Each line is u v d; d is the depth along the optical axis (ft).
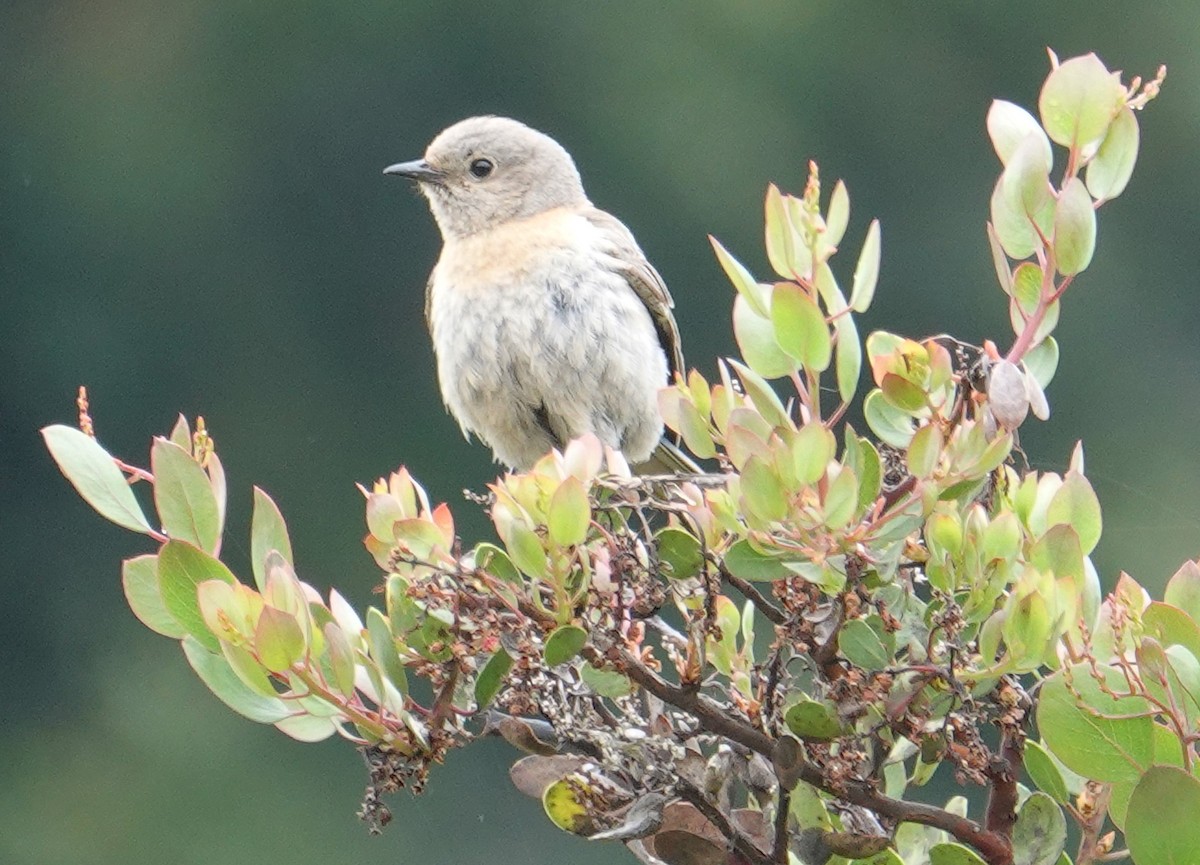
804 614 15.48
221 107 73.31
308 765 59.26
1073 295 68.08
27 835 59.93
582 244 28.14
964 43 72.74
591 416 27.81
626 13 73.61
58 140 72.95
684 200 71.77
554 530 14.88
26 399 69.72
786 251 15.78
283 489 68.39
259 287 71.82
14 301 71.41
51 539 66.28
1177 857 13.92
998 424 15.48
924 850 17.21
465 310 27.94
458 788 49.93
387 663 15.33
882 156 72.08
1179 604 15.42
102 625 64.64
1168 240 70.18
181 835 59.06
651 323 28.81
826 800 16.60
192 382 70.33
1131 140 15.80
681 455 29.09
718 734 15.48
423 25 73.41
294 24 73.97
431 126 73.26
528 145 29.81
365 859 55.42
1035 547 15.25
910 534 15.60
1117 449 65.98
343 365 70.85
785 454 14.73
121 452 69.51
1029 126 16.17
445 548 15.61
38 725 62.90
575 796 15.53
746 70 72.54
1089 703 14.67
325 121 73.51
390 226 72.49
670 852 15.67
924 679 15.31
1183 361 68.03
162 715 61.93
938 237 71.00
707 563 15.46
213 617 14.76
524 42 73.10
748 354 15.83
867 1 72.43
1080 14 72.08
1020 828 15.52
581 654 15.29
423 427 69.31
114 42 74.84
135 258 71.61
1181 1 72.13
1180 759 14.64
